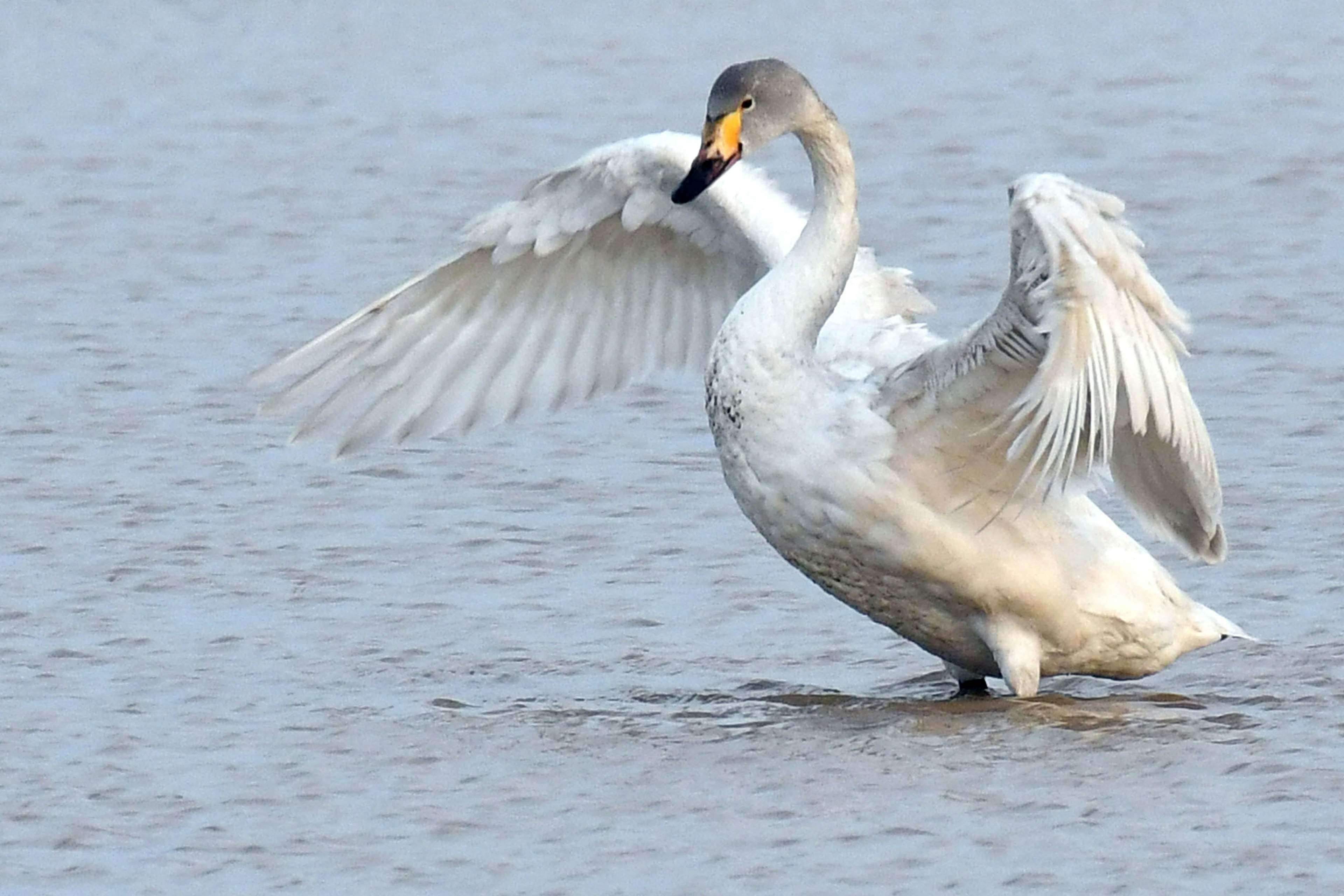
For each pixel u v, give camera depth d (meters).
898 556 12.95
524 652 14.17
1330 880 10.59
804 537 13.09
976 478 12.85
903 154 26.53
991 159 26.23
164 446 17.91
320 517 16.48
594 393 15.02
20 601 14.91
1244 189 24.56
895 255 22.77
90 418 18.53
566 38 32.59
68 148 27.56
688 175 13.62
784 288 13.07
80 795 11.88
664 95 29.45
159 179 26.17
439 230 24.06
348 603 14.98
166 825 11.50
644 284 14.88
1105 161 26.00
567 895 10.63
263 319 21.19
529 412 14.94
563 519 16.42
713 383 13.09
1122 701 13.25
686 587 15.27
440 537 16.12
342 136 27.92
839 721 12.92
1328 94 28.45
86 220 24.61
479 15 34.12
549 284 14.75
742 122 13.47
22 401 18.94
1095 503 16.47
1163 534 13.43
